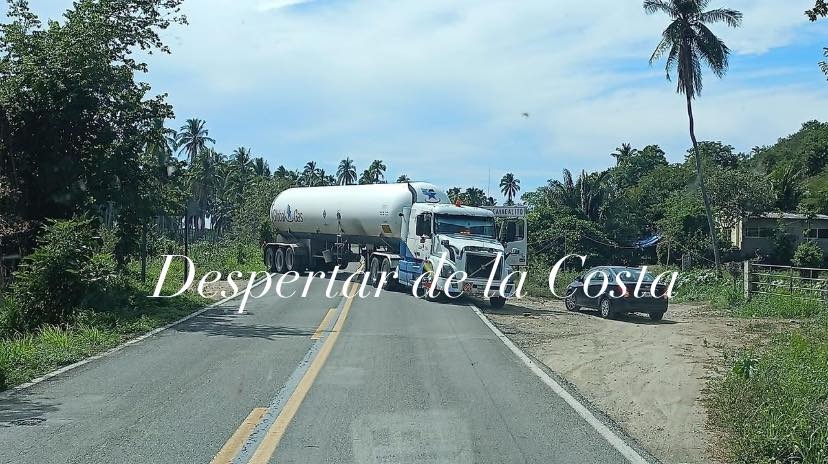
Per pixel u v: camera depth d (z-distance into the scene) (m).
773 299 23.31
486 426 8.16
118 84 20.55
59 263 16.02
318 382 10.38
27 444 7.13
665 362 13.77
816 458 6.95
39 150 20.30
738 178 48.59
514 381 10.91
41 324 15.50
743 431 8.04
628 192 66.06
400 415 8.53
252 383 10.25
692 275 32.59
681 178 67.88
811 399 8.54
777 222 49.75
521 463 6.81
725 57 39.56
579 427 8.23
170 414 8.39
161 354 12.72
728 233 50.03
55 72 19.31
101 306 16.88
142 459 6.68
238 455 6.83
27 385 9.98
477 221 25.66
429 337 15.66
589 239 52.34
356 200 30.02
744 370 10.27
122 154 20.45
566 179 56.47
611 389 11.31
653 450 7.88
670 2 39.56
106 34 20.19
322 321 17.97
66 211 20.67
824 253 50.00
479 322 18.95
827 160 68.50
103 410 8.56
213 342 14.22
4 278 18.44
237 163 104.94
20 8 19.89
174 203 22.59
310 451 7.01
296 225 35.53
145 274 24.62
